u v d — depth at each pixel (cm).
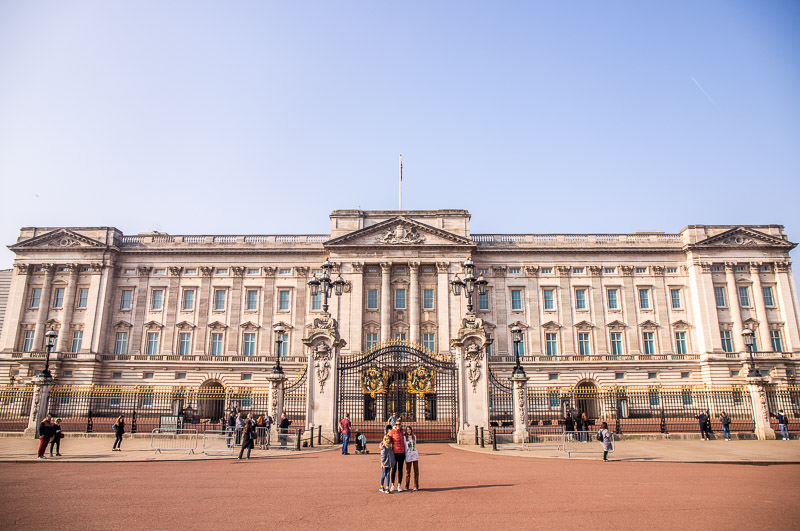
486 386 3145
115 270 7075
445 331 6600
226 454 2691
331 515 1376
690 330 6806
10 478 1944
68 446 2983
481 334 3203
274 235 7212
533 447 2992
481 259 7050
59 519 1324
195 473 2088
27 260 6981
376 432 3416
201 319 6900
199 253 7100
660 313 6875
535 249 7025
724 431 3447
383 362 3597
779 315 6738
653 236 7162
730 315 6731
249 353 6838
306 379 3494
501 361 6650
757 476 2034
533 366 6612
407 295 6825
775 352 6500
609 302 6950
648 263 7038
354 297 6719
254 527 1255
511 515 1376
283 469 2208
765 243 6906
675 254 7038
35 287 6956
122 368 6675
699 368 6625
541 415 5934
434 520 1324
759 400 3534
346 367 3266
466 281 3319
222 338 6894
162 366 6669
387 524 1285
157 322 6881
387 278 6781
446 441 3178
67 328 6750
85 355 6588
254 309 6962
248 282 7038
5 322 6819
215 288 7031
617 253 7056
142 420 4506
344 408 3253
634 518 1344
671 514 1385
